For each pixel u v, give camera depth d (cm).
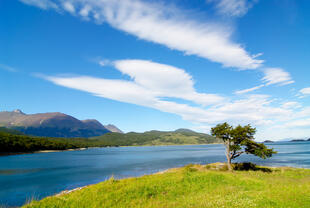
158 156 11725
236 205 1105
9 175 5356
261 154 3691
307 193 1334
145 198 1527
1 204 2656
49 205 1408
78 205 1399
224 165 4322
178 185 1898
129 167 6556
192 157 10038
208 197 1404
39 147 19000
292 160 7344
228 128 4041
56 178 4753
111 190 1716
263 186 1886
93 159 10688
